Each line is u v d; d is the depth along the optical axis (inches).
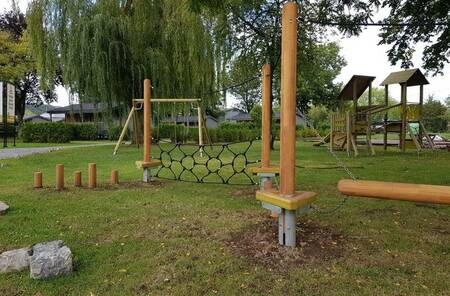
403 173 281.6
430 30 340.5
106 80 483.2
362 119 494.9
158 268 106.1
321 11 348.5
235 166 332.8
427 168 311.7
